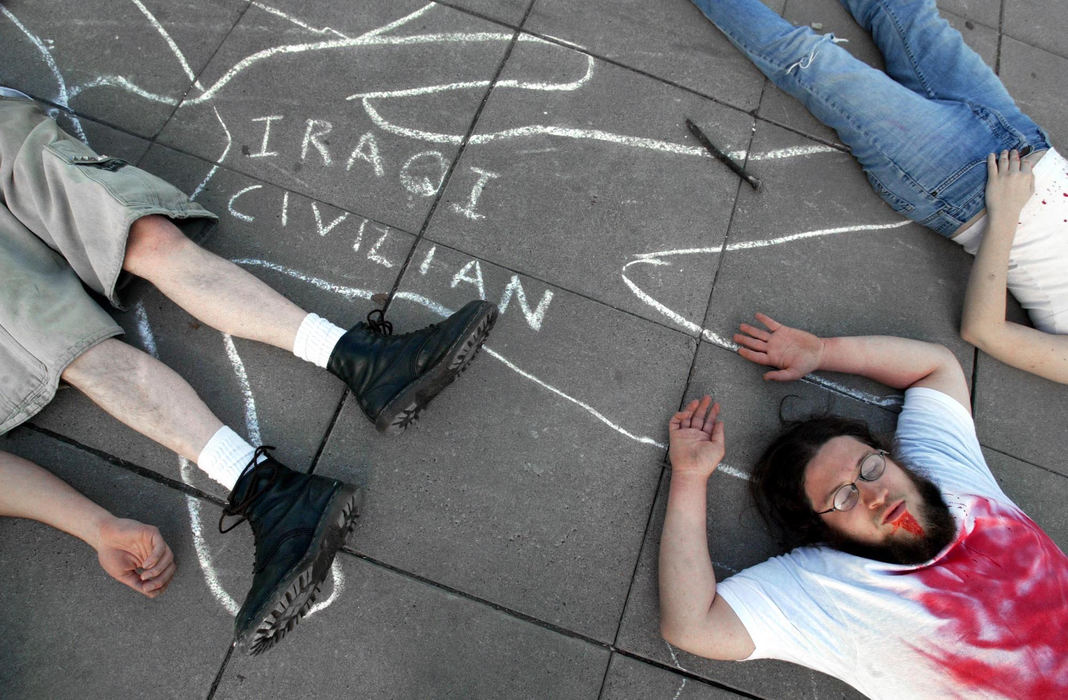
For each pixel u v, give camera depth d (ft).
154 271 6.37
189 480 6.53
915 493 6.18
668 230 7.86
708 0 8.63
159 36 8.02
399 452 6.75
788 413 7.31
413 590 6.38
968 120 7.77
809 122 8.61
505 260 7.51
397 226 7.52
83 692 5.92
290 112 7.86
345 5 8.36
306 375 6.92
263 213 7.45
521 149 7.98
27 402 6.09
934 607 5.96
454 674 6.21
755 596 6.06
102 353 6.16
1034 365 7.41
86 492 6.42
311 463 6.66
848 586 6.07
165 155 7.58
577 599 6.49
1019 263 7.65
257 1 8.26
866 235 8.17
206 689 6.01
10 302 5.95
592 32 8.63
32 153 6.33
